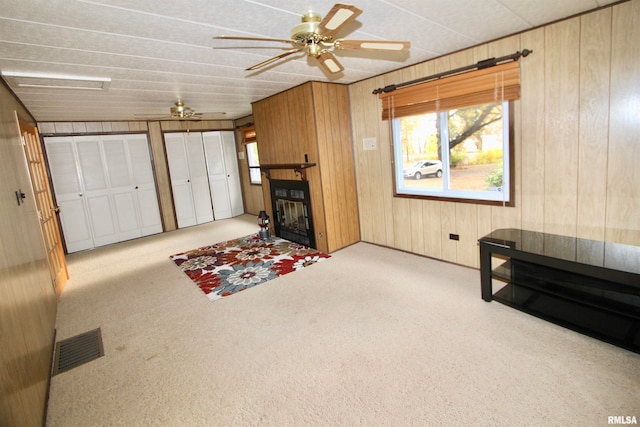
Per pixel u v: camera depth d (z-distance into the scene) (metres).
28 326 1.92
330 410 1.77
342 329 2.52
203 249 5.03
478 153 3.21
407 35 2.57
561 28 2.46
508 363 2.01
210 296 3.31
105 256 5.11
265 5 1.85
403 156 3.92
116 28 2.00
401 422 1.66
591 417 1.60
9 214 2.02
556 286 2.50
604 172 2.43
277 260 4.21
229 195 7.47
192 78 3.32
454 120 3.34
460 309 2.66
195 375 2.14
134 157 6.11
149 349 2.47
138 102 4.30
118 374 2.21
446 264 3.62
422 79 3.40
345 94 4.28
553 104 2.59
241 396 1.92
